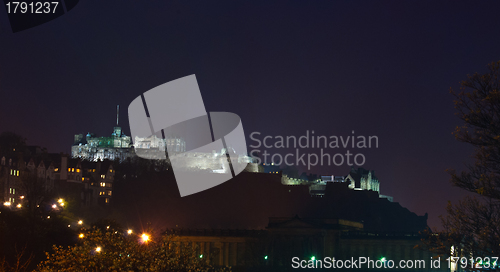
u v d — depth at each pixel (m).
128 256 70.38
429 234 92.75
